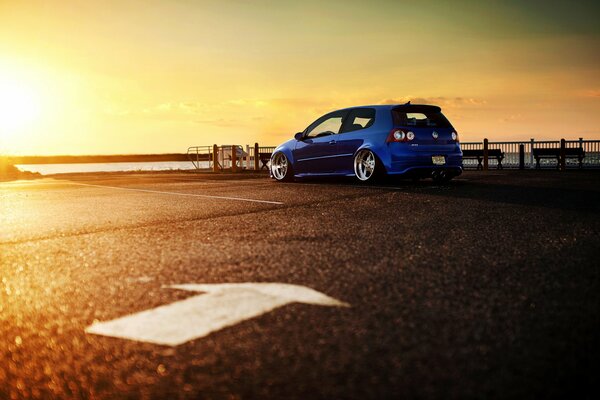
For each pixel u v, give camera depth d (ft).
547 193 27.17
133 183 41.73
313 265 11.56
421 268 11.19
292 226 17.17
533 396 5.67
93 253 13.41
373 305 8.66
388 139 33.42
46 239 15.69
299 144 39.58
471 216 19.06
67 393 5.91
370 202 23.77
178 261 12.19
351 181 39.37
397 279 10.29
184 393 5.82
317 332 7.48
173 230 16.76
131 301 9.15
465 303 8.72
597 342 7.06
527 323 7.78
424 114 34.63
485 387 5.85
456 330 7.50
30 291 10.00
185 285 10.07
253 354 6.79
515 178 40.45
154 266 11.75
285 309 8.50
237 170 81.30
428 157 33.47
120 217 20.21
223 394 5.78
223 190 32.19
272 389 5.86
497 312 8.27
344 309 8.47
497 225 16.96
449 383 5.94
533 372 6.20
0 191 34.53
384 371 6.24
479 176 43.70
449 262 11.74
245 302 8.91
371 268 11.23
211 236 15.48
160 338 7.40
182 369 6.41
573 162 65.82
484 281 10.12
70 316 8.45
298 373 6.23
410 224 17.30
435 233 15.55
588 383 5.94
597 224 17.02
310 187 33.09
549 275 10.56
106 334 7.60
